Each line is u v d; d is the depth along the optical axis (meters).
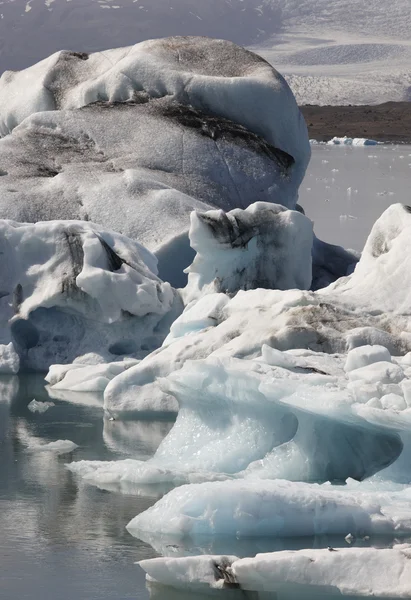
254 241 26.28
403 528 13.01
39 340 24.84
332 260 32.66
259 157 34.81
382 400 14.69
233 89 35.59
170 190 30.97
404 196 61.22
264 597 11.28
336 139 126.31
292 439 15.47
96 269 24.11
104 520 13.71
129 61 36.84
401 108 180.75
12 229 24.89
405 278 20.33
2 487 15.25
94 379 22.44
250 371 15.45
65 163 32.78
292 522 12.98
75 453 17.23
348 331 18.53
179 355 19.75
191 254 29.66
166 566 11.55
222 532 13.00
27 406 20.84
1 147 33.34
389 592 10.83
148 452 17.27
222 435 16.16
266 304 20.31
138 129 34.44
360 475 15.36
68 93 38.00
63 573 11.91
